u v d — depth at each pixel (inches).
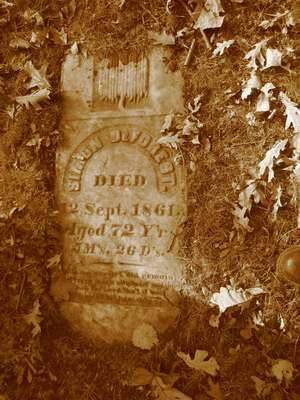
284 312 46.9
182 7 53.1
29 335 51.8
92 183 53.0
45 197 53.9
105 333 50.5
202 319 48.6
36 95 55.0
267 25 49.8
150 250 50.6
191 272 49.5
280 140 48.8
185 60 51.9
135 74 53.1
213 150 50.4
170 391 47.1
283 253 46.6
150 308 49.6
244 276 48.3
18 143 55.7
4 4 58.2
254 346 47.1
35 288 52.6
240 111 50.3
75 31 55.7
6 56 57.5
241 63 50.7
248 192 48.8
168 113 51.6
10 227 53.9
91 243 52.2
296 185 47.6
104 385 49.4
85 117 54.0
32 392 50.5
